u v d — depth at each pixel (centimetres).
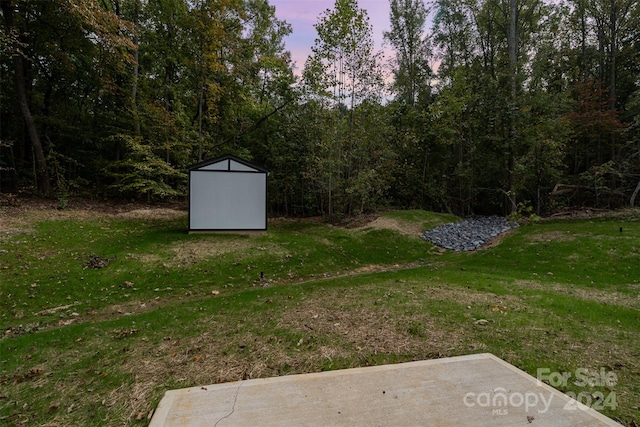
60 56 1122
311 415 216
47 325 432
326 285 590
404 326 376
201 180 955
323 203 1466
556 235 881
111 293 548
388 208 1552
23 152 1309
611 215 1058
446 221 1277
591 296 504
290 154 1479
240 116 1570
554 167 1352
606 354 311
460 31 1712
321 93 1230
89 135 1312
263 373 279
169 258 713
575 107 1329
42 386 268
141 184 1209
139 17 1382
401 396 237
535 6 1530
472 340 339
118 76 1323
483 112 1405
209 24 1221
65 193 1141
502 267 719
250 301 497
